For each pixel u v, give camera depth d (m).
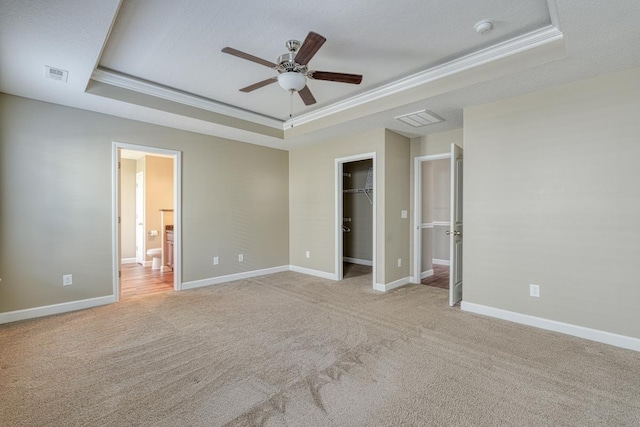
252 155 5.13
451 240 3.55
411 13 2.16
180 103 3.66
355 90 3.57
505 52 2.55
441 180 6.54
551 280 2.81
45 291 3.23
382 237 4.25
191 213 4.38
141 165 6.46
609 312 2.53
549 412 1.70
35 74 2.60
